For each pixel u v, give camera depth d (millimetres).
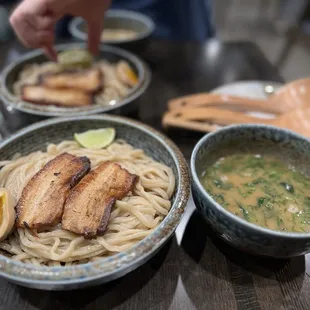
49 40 493
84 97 519
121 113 487
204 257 331
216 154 372
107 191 324
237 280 312
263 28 1622
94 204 310
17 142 378
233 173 367
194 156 325
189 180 324
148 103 575
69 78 554
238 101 523
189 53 739
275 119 483
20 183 353
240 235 276
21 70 585
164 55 729
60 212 305
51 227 311
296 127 463
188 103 527
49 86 533
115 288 303
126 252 260
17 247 306
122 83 582
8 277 246
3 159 371
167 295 300
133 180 340
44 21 463
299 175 366
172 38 955
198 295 301
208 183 354
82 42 645
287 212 325
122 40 656
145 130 391
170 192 351
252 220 315
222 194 342
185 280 311
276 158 381
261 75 671
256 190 348
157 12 943
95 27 536
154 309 289
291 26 1575
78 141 402
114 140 416
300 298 299
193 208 379
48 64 607
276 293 302
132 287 304
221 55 734
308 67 1316
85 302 292
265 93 579
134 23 755
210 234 352
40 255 300
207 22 997
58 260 294
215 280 312
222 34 1590
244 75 670
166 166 374
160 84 633
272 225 312
